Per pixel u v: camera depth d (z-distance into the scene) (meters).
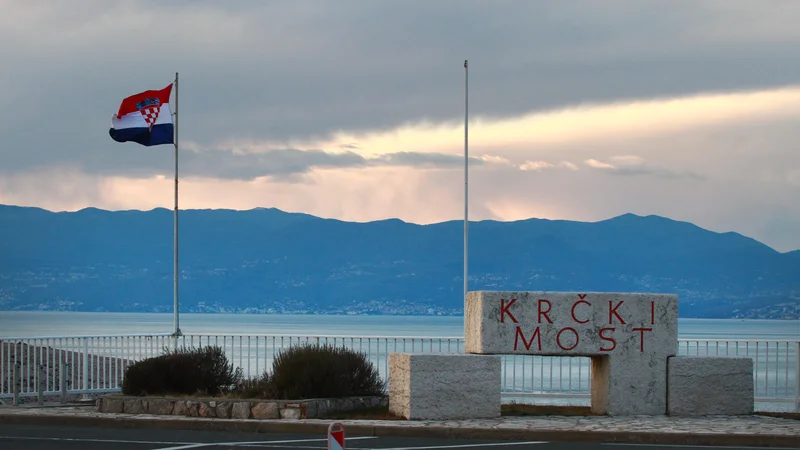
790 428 16.06
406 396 17.14
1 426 17.31
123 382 19.59
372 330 158.88
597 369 18.31
